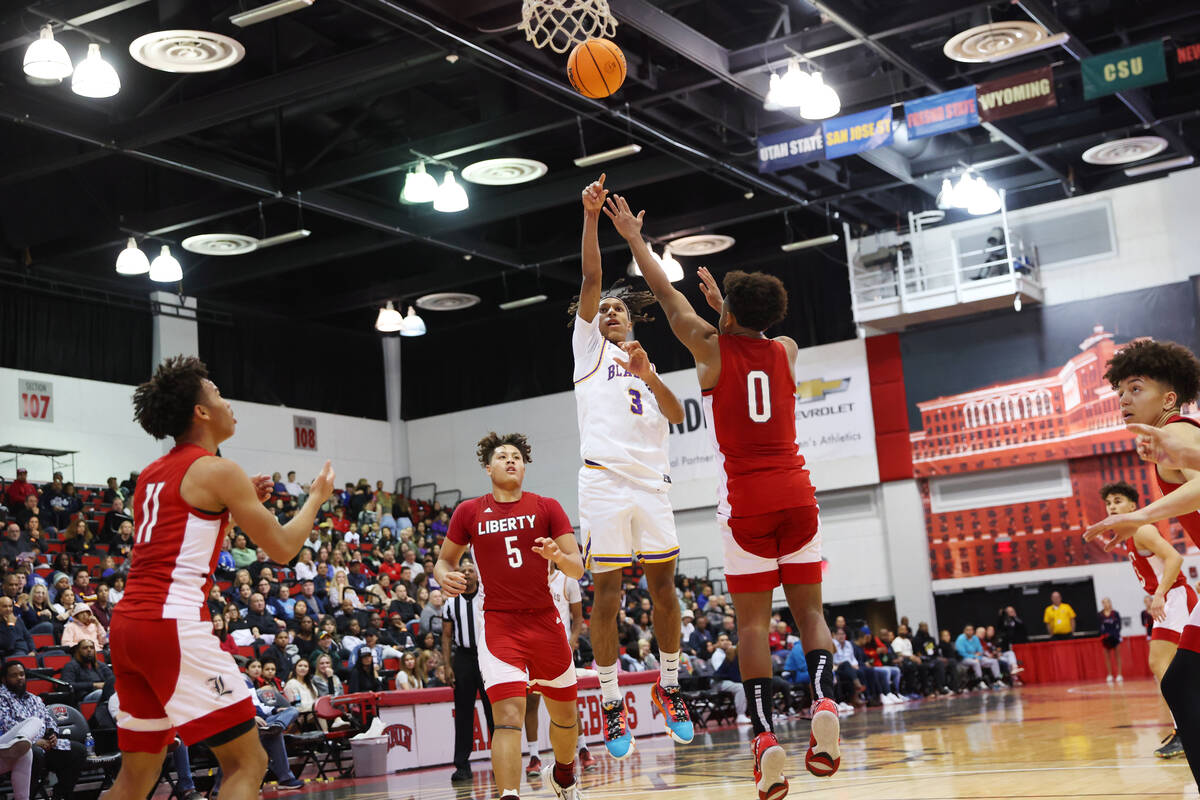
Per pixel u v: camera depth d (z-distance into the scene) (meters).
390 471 28.98
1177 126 21.86
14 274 20.86
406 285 24.86
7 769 9.34
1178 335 22.98
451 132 17.88
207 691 4.15
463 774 10.39
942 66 18.42
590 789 8.12
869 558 25.48
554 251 23.52
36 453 20.52
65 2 13.22
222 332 25.12
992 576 24.53
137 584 4.19
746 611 4.89
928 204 24.91
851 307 25.62
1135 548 7.25
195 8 15.27
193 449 4.38
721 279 26.64
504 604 5.49
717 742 13.30
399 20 14.84
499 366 28.89
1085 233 23.92
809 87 15.50
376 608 18.86
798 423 26.16
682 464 26.81
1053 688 21.16
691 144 19.62
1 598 12.65
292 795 10.37
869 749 10.02
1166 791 5.61
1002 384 24.42
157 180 20.09
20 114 15.35
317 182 18.59
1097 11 17.95
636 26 14.98
